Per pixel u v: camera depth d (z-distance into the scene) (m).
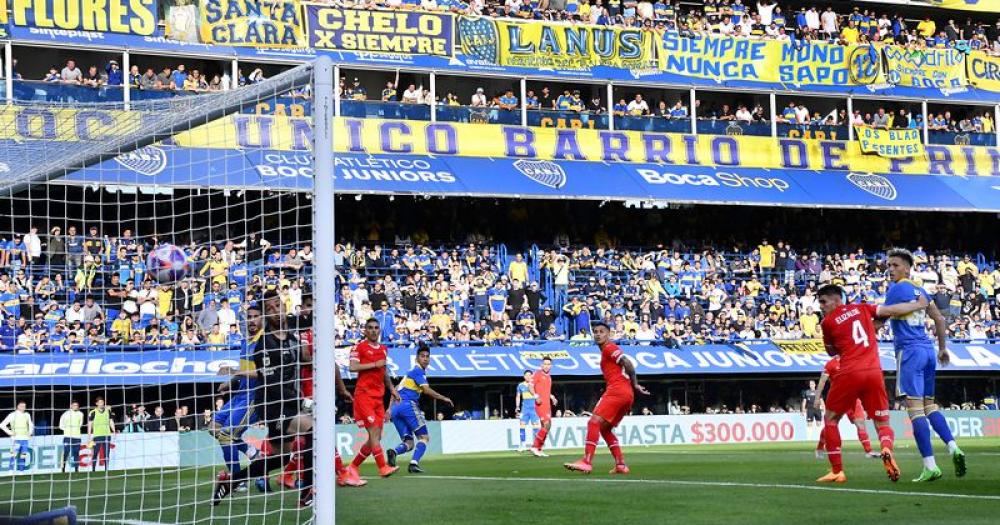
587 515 10.78
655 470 17.06
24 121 13.70
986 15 44.72
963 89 41.88
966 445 25.75
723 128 39.31
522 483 14.86
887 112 42.22
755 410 34.31
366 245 35.19
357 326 31.80
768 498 11.91
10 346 24.45
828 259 39.06
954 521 9.75
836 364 17.83
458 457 25.50
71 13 32.78
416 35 36.41
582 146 37.66
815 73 40.47
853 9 43.28
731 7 41.03
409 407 18.20
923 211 40.12
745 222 39.34
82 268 25.00
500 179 35.56
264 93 11.04
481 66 37.12
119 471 20.88
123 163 22.03
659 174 37.62
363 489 14.35
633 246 38.03
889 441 13.38
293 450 11.81
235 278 21.20
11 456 20.62
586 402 33.56
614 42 38.50
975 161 41.41
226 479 12.18
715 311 36.31
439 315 33.19
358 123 35.53
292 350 12.13
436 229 36.06
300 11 35.25
